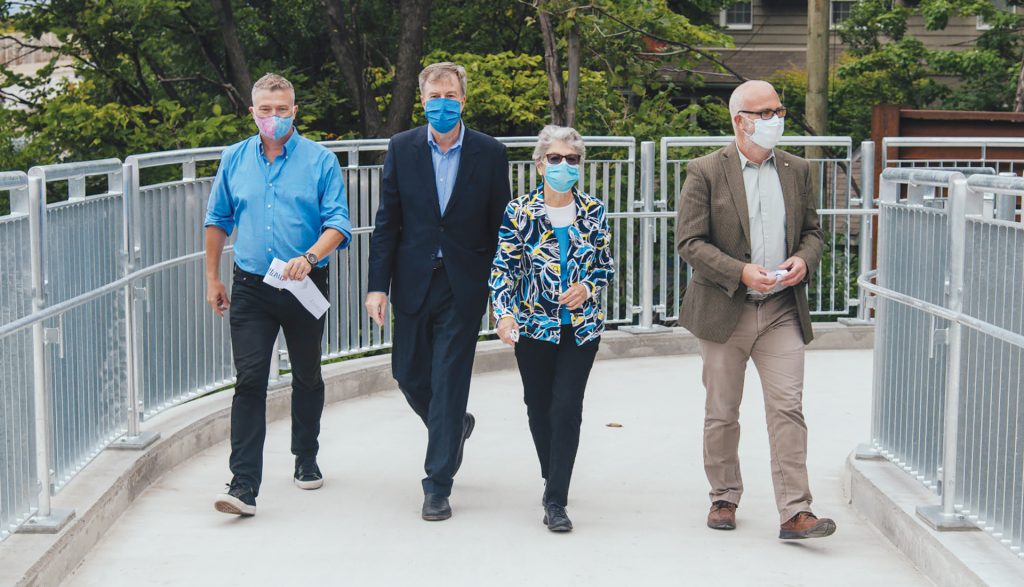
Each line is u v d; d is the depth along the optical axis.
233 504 5.99
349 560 5.55
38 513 5.35
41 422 5.34
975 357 5.25
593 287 5.84
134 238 6.76
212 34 17.72
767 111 5.67
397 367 6.42
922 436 5.99
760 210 5.81
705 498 6.64
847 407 8.89
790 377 5.76
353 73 16.41
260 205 6.21
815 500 6.62
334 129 18.19
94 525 5.69
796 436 5.73
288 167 6.25
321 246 6.14
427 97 6.05
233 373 8.35
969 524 5.39
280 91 6.10
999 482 5.02
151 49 17.23
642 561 5.57
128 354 6.71
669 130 15.26
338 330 9.14
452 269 6.18
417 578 5.34
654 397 9.17
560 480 5.93
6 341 5.09
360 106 16.48
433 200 6.19
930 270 5.86
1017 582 4.75
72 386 6.00
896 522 5.75
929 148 12.84
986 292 5.14
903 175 6.17
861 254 11.02
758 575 5.39
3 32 17.38
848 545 5.82
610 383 9.64
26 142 16.58
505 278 5.84
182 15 17.27
